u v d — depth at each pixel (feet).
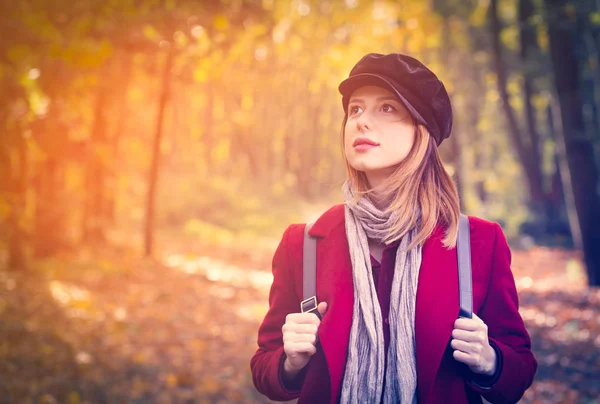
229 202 90.68
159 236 66.80
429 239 5.43
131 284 36.14
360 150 5.45
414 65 5.50
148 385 18.78
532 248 61.36
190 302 32.99
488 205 85.05
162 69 34.99
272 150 135.33
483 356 5.12
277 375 5.64
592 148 36.50
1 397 15.69
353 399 5.15
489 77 71.77
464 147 98.07
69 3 21.88
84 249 45.91
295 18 31.76
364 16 32.32
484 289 5.52
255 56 32.40
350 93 5.71
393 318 5.23
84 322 25.31
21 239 35.83
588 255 36.19
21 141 32.35
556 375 20.92
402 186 5.41
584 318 28.19
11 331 21.25
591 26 39.63
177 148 96.02
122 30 22.74
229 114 94.32
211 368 21.30
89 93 35.55
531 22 37.04
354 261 5.37
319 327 5.34
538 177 73.20
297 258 5.94
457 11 65.00
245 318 30.50
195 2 23.38
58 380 17.60
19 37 21.97
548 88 49.42
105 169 50.03
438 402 5.26
